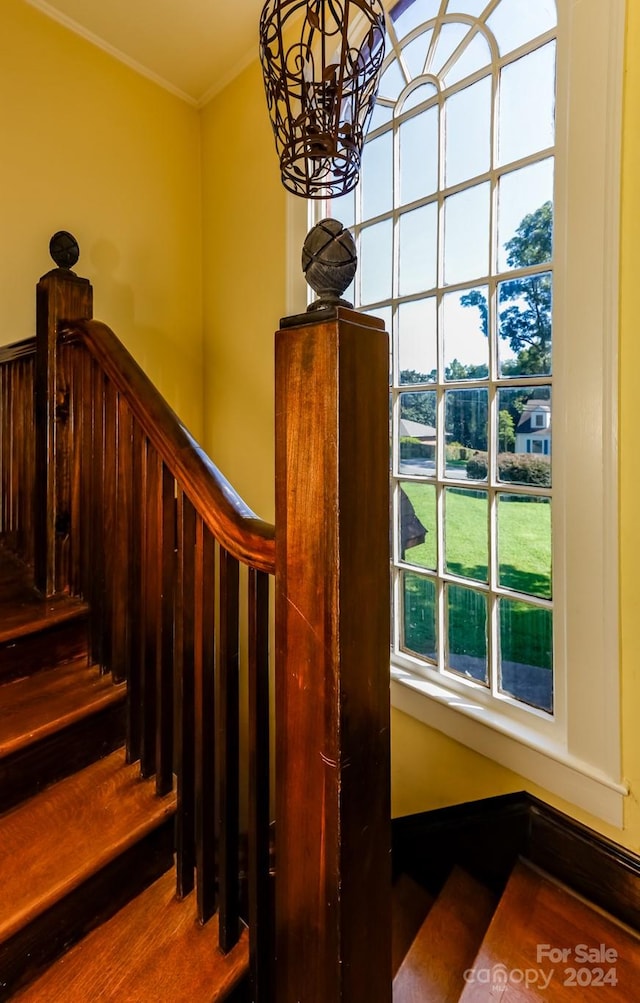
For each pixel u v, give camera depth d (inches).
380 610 28.8
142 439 43.7
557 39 49.9
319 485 26.3
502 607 59.1
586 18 46.7
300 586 27.7
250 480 93.0
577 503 50.0
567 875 51.9
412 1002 44.4
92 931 35.9
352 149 47.3
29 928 32.3
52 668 51.3
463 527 63.2
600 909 49.4
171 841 41.8
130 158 90.2
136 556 45.1
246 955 34.4
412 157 66.9
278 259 85.1
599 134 46.4
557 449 52.6
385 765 29.8
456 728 61.5
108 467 48.6
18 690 47.2
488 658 60.6
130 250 91.0
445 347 64.1
